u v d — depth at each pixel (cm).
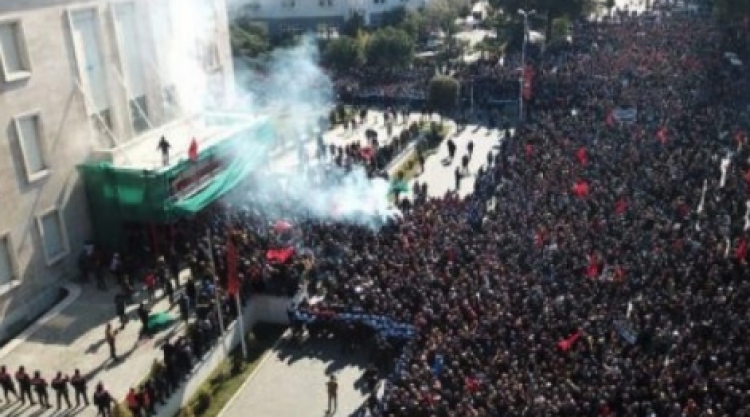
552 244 3056
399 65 6769
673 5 9506
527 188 3678
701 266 2844
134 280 3272
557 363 2281
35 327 2955
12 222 3005
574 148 4159
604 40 7288
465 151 5056
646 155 3959
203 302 2928
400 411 2184
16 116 2997
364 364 2825
